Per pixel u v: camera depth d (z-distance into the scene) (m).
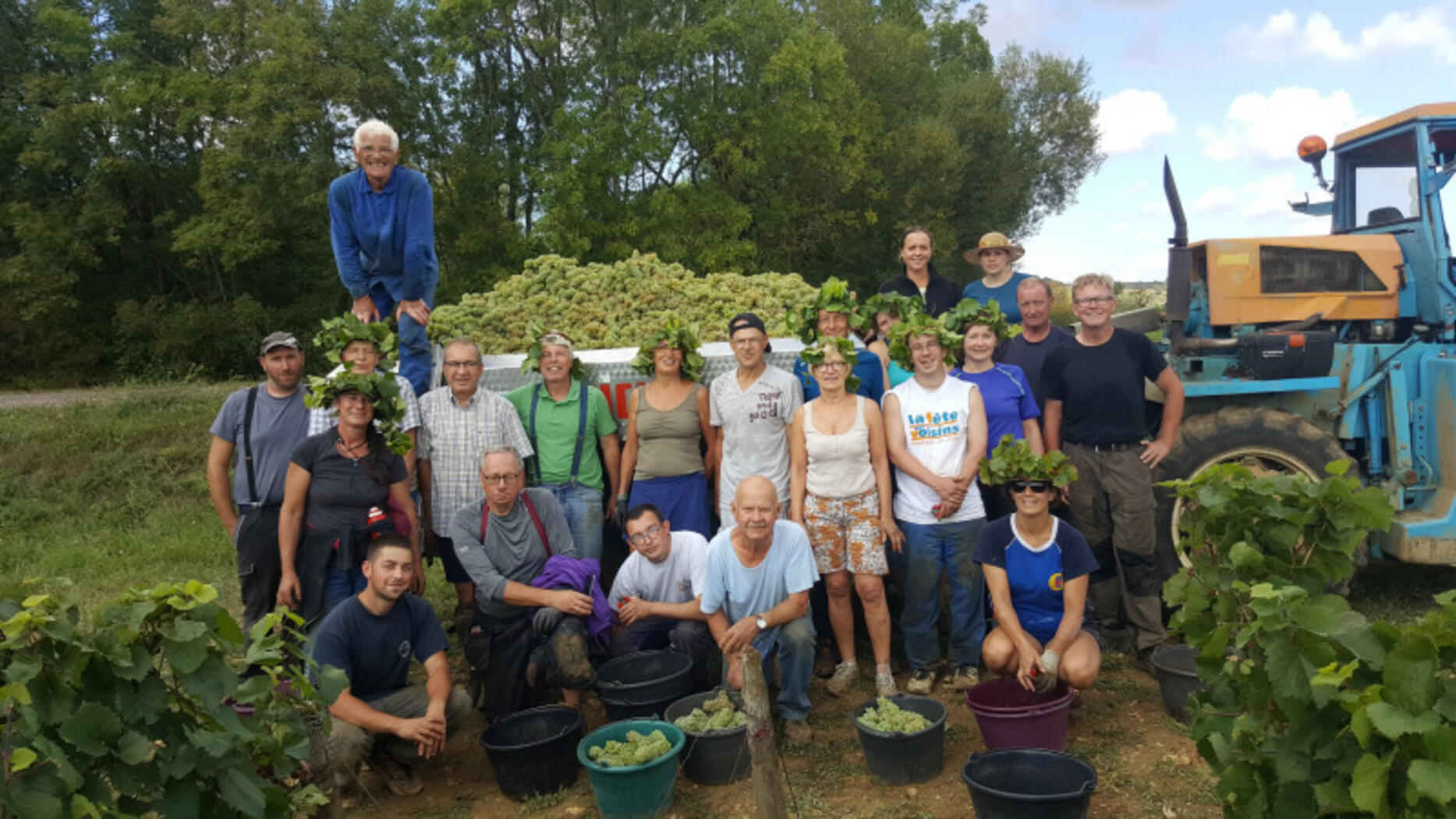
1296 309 5.85
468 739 4.65
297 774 3.08
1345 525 3.23
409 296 5.30
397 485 4.34
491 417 4.87
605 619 4.49
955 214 27.66
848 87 23.95
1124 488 4.92
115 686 2.33
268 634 2.83
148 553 8.58
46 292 23.69
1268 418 5.41
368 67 21.52
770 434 4.80
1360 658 2.38
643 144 21.28
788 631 4.22
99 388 19.80
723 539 4.21
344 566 4.19
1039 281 5.40
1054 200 29.84
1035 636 4.25
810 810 3.68
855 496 4.65
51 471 11.20
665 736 3.80
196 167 25.45
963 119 26.80
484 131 23.41
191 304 24.89
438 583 7.41
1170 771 3.86
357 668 4.00
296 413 4.52
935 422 4.67
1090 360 4.96
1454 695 2.12
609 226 21.56
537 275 6.24
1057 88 28.52
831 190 24.59
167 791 2.38
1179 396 5.00
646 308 5.92
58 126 23.48
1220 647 2.99
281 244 23.41
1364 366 5.67
